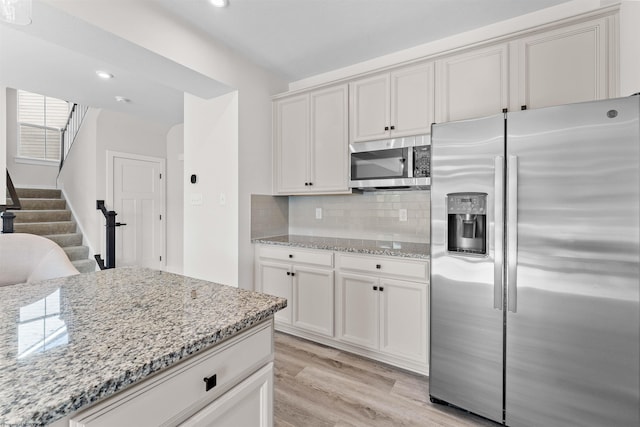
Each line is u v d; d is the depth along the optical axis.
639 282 1.30
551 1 2.08
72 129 5.24
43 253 1.57
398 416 1.79
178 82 2.66
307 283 2.71
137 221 4.96
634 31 1.61
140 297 1.09
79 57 2.74
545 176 1.48
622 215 1.33
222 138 2.98
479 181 1.67
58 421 0.54
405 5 2.13
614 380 1.36
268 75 3.17
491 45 2.14
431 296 1.87
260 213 3.12
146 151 5.09
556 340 1.47
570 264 1.43
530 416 1.55
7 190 3.41
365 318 2.41
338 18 2.28
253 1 2.09
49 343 0.74
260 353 0.99
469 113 2.22
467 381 1.74
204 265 3.12
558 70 1.95
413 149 2.41
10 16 1.11
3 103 3.27
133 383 0.64
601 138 1.36
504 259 1.60
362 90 2.69
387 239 2.93
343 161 2.79
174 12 2.21
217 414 0.83
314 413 1.81
